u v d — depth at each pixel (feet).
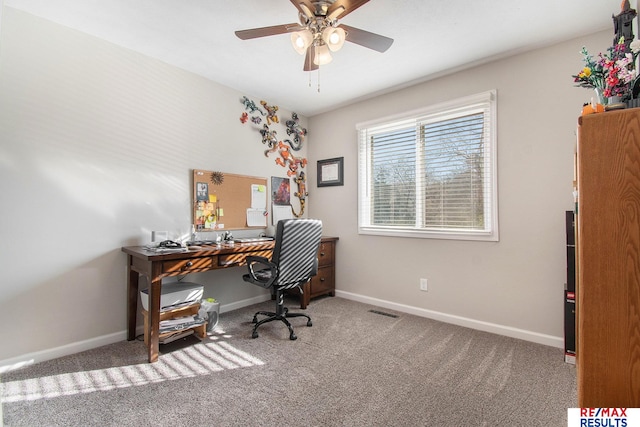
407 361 6.66
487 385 5.72
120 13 6.44
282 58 8.35
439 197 9.42
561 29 6.86
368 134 11.30
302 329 8.54
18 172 6.32
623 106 3.51
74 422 4.69
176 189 8.89
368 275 11.07
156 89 8.44
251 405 5.13
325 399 5.30
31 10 6.35
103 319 7.47
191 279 9.39
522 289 7.85
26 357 6.39
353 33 5.68
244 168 10.72
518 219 7.90
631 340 2.91
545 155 7.52
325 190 12.55
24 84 6.40
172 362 6.63
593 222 3.04
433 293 9.41
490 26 6.77
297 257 8.16
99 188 7.42
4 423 4.66
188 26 6.91
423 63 8.46
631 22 4.43
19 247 6.33
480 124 8.65
